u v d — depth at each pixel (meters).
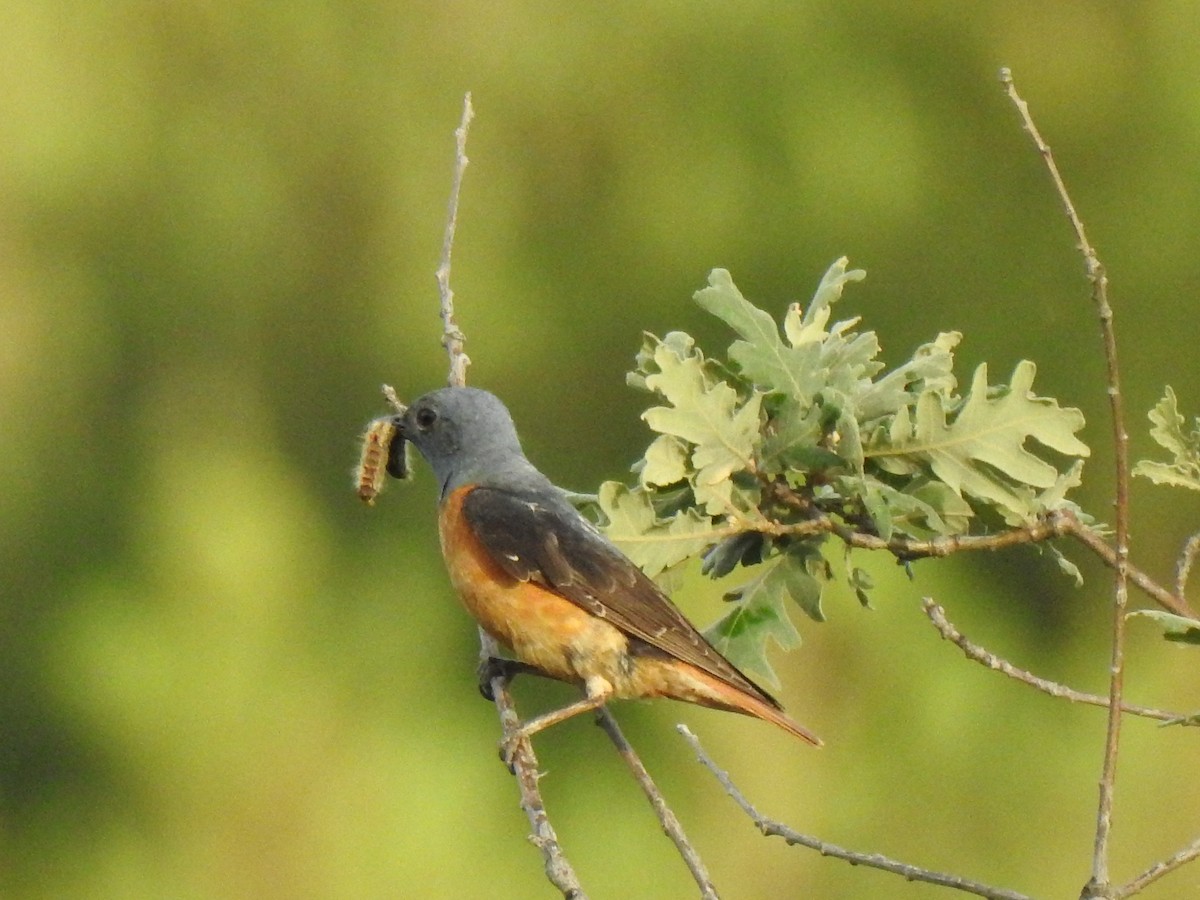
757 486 5.78
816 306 5.99
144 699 17.55
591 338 18.97
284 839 17.06
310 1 19.69
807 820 16.14
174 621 17.89
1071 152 19.12
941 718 16.23
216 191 19.42
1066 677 16.81
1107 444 18.39
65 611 18.20
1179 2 19.11
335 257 19.44
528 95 19.31
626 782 16.80
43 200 19.27
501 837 16.98
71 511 18.78
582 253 19.09
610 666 6.23
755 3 19.14
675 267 18.89
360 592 18.39
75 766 17.58
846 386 5.77
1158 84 19.05
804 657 16.38
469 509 6.45
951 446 5.65
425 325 19.06
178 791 17.19
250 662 17.64
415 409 6.89
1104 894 4.38
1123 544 4.61
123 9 19.58
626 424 18.89
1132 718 16.27
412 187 19.36
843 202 18.73
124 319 19.27
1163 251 18.81
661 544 5.73
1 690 17.94
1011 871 15.90
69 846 17.23
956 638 5.47
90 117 19.34
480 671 6.62
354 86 19.59
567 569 6.25
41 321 19.17
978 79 19.12
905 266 18.88
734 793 5.25
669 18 19.28
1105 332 4.77
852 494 5.77
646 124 19.19
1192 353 18.75
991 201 19.06
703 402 5.67
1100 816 4.46
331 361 19.34
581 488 18.77
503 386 18.89
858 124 18.81
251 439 19.17
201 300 19.39
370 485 6.98
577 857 16.52
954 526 5.80
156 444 19.03
